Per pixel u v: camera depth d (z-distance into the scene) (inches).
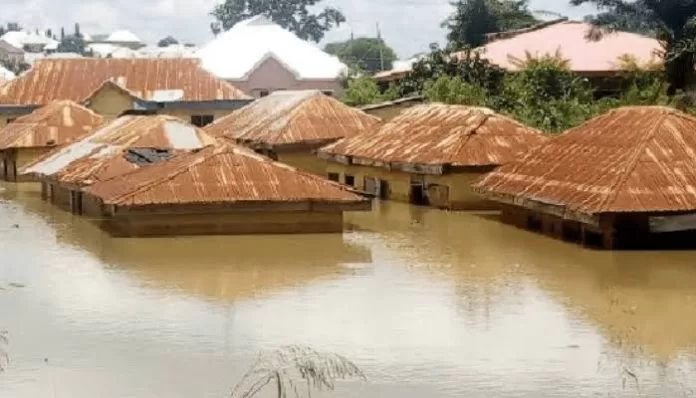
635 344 759.1
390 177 1571.1
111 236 1234.6
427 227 1305.4
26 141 1881.2
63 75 2486.5
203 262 1071.6
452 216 1397.6
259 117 1982.0
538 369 702.5
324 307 873.5
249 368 702.5
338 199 1231.5
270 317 839.1
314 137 1793.8
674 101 1663.4
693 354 733.3
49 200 1611.7
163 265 1056.8
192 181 1229.7
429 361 719.7
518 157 1370.6
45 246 1181.1
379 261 1079.6
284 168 1261.1
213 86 2479.1
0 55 5064.0
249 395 650.2
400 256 1109.1
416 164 1473.9
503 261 1071.0
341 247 1160.8
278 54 3026.6
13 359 725.3
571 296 908.6
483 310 861.2
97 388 666.2
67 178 1453.0
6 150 1892.2
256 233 1233.4
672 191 1091.3
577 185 1157.7
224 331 796.0
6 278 997.8
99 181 1365.7
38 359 725.3
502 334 786.8
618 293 916.6
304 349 743.1
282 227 1240.2
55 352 741.3
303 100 1882.4
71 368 705.6
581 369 702.5
